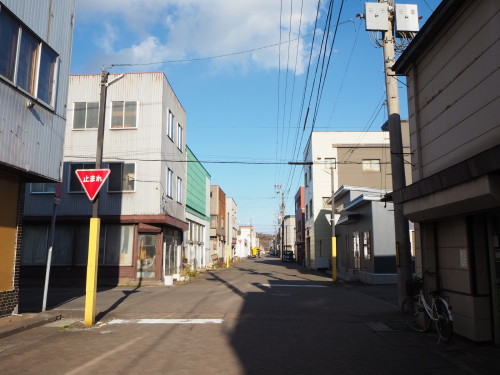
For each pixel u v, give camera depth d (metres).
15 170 9.83
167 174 24.31
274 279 26.00
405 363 6.77
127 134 23.00
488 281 7.90
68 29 12.06
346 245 29.22
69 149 23.02
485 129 6.82
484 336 7.75
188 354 7.33
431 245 9.41
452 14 7.84
